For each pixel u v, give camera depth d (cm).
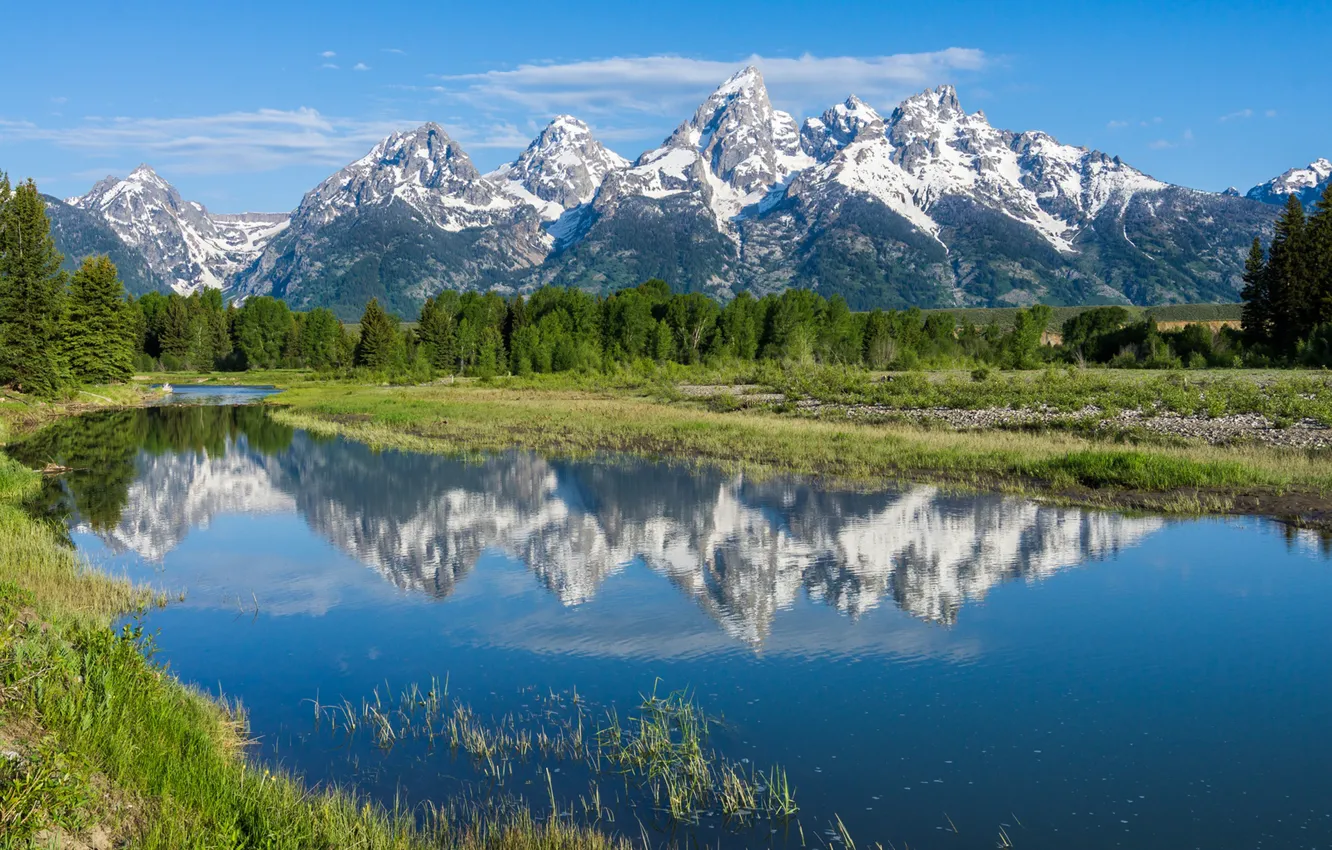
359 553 2112
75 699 946
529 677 1338
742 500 2641
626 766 1047
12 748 820
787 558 1995
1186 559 1916
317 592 1788
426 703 1239
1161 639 1448
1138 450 3012
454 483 3028
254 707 1226
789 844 877
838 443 3572
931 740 1106
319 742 1115
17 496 2844
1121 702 1211
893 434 3728
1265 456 2856
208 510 2638
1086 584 1758
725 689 1280
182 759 927
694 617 1609
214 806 838
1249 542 2047
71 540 2252
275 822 834
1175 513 2341
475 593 1775
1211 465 2634
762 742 1107
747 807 948
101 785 833
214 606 1694
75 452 4028
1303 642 1424
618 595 1752
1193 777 1006
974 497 2616
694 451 3634
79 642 1159
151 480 3191
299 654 1437
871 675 1322
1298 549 1981
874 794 975
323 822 856
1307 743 1085
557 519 2444
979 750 1078
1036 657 1381
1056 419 3806
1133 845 867
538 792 990
